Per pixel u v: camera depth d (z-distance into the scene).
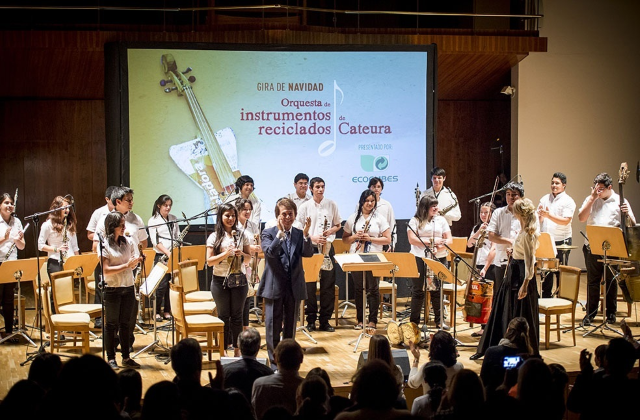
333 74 9.38
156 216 8.10
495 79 11.48
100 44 9.42
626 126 11.33
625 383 3.77
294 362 4.20
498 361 4.87
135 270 7.25
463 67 10.94
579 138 11.21
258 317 7.98
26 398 3.14
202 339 7.27
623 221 7.48
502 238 6.65
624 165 7.54
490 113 12.52
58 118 11.77
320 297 7.68
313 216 7.96
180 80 9.11
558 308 6.89
